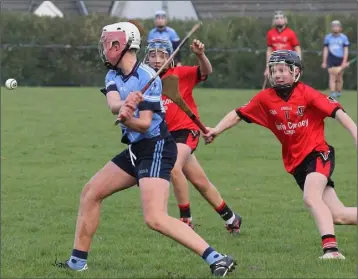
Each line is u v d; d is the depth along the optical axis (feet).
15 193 83.66
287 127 57.00
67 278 49.67
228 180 91.40
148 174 48.14
